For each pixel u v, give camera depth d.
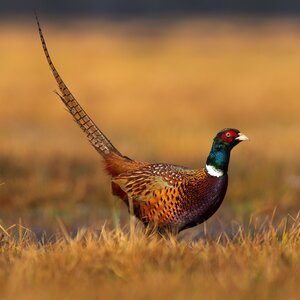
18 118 87.00
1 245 27.62
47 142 61.25
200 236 34.69
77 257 24.62
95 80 106.44
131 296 20.38
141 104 92.88
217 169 29.27
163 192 29.42
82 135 72.00
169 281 21.55
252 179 47.38
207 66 121.31
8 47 138.62
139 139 66.38
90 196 44.12
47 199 43.09
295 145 62.28
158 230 29.83
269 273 22.44
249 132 74.50
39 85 102.12
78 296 20.42
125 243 26.14
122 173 30.88
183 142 61.59
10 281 21.73
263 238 28.97
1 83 102.50
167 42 169.25
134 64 119.88
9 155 50.97
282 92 99.94
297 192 45.00
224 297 20.25
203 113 89.94
